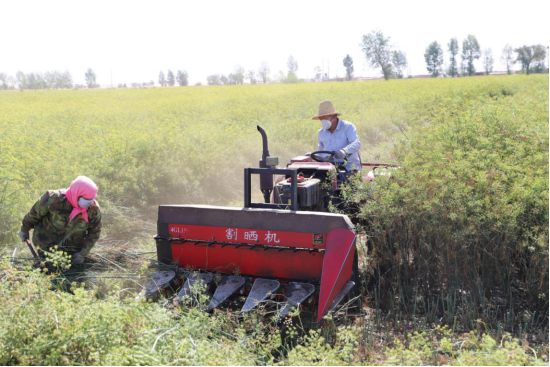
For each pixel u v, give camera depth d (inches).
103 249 217.5
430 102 678.5
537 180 194.5
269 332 162.7
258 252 183.9
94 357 121.4
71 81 4493.1
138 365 119.6
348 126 265.7
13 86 4114.2
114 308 138.5
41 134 499.8
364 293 202.4
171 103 1072.2
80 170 335.3
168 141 436.1
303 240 176.6
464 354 130.6
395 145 269.4
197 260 194.1
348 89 1304.1
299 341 161.8
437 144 261.6
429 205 192.2
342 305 172.2
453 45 4854.8
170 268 194.7
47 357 120.6
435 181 202.8
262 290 174.4
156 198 350.3
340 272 167.5
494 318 179.5
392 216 206.1
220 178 401.1
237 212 185.0
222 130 545.3
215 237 188.5
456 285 192.7
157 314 142.6
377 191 214.4
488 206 190.9
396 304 194.9
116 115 781.9
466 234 191.8
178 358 127.3
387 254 209.0
